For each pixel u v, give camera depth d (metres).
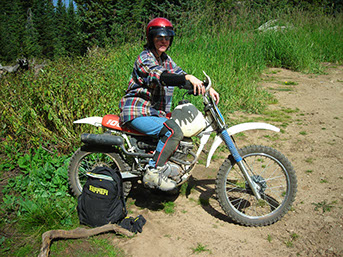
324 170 4.43
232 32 10.80
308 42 11.95
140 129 3.28
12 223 3.29
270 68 10.85
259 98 7.36
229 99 6.88
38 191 3.69
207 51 9.08
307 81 9.34
